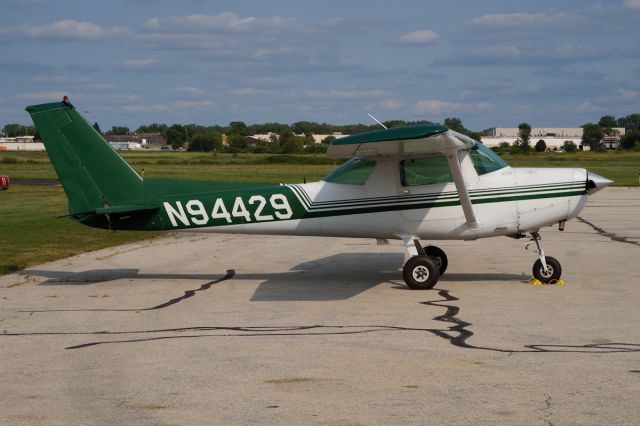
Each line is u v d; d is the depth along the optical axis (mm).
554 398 5113
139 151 141125
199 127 167750
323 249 14891
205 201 10742
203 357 6402
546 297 9219
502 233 10398
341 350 6598
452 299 9180
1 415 4914
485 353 6422
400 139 8453
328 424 4656
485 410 4875
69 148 10797
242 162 78000
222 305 8961
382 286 10312
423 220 10328
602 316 7996
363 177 10445
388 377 5703
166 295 9727
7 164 77812
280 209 10617
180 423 4719
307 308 8711
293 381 5625
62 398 5273
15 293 9938
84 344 6953
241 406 5039
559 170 10391
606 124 188500
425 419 4715
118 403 5141
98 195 10844
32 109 10758
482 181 10289
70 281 10992
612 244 15016
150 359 6355
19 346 6887
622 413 4781
